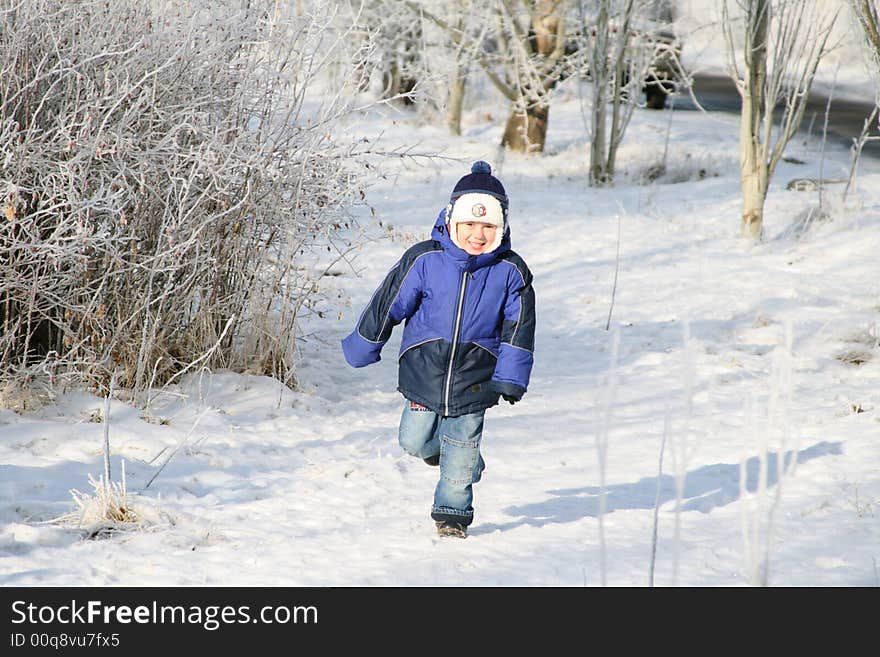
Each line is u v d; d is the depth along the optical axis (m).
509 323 10.99
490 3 51.94
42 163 14.45
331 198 18.41
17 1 14.95
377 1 51.59
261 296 18.42
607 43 42.72
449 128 58.34
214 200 17.05
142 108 15.68
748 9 30.17
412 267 11.01
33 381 15.69
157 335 16.94
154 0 16.44
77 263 14.99
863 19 29.97
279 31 17.56
